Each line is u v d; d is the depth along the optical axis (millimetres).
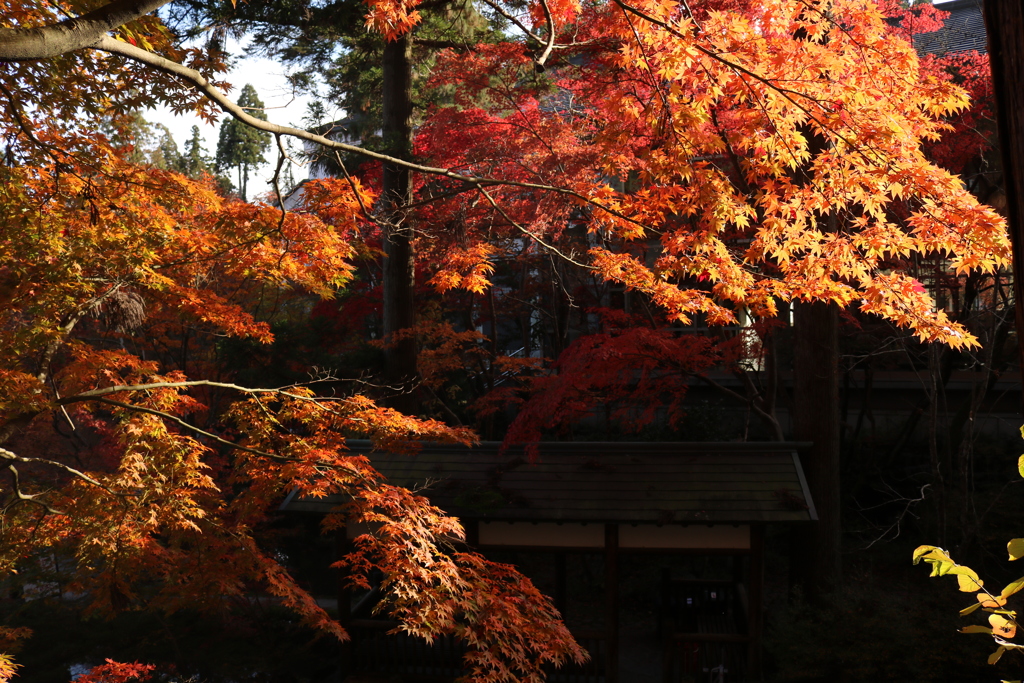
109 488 7055
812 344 11648
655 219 6078
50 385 9117
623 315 11375
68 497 7426
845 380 15328
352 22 12664
